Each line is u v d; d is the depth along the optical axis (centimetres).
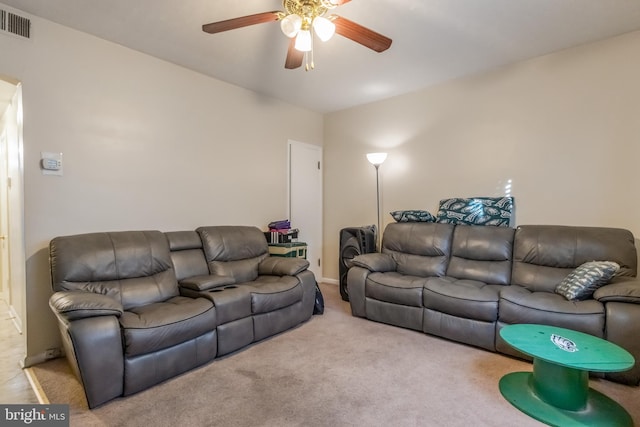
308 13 196
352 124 465
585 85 290
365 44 212
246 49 293
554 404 178
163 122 314
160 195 313
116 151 283
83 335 176
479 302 254
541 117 313
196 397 191
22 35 233
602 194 284
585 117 291
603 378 210
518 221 328
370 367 229
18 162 254
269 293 279
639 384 200
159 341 201
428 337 284
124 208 288
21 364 235
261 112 409
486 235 318
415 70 341
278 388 202
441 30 262
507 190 334
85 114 264
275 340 278
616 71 276
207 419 171
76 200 260
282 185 437
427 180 392
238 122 383
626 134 273
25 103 235
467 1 224
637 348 198
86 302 182
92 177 268
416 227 362
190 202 337
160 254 271
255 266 341
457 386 204
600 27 261
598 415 171
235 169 380
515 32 267
